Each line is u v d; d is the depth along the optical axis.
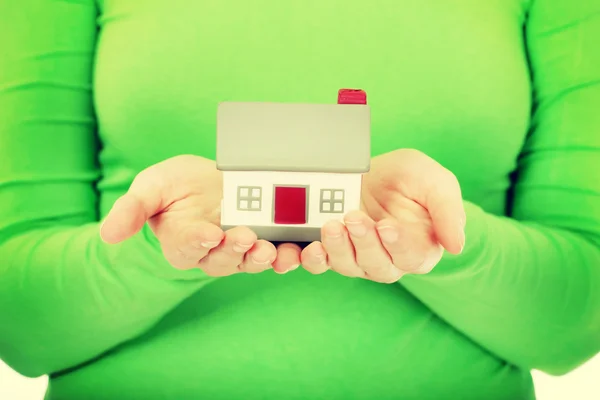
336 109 0.51
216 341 0.71
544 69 0.77
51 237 0.72
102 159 0.78
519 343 0.71
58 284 0.68
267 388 0.71
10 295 0.70
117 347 0.73
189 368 0.71
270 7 0.74
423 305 0.73
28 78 0.74
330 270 0.71
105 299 0.68
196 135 0.73
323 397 0.71
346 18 0.74
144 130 0.74
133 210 0.48
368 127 0.51
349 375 0.71
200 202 0.54
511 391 0.75
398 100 0.73
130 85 0.73
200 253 0.48
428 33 0.74
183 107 0.73
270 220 0.52
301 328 0.71
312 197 0.52
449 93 0.74
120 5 0.77
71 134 0.77
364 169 0.51
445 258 0.65
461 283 0.67
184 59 0.73
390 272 0.49
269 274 0.71
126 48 0.75
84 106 0.78
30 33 0.75
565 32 0.75
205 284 0.71
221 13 0.74
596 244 0.72
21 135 0.74
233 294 0.71
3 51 0.75
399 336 0.71
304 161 0.51
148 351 0.72
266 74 0.73
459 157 0.75
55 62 0.76
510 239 0.68
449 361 0.72
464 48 0.74
